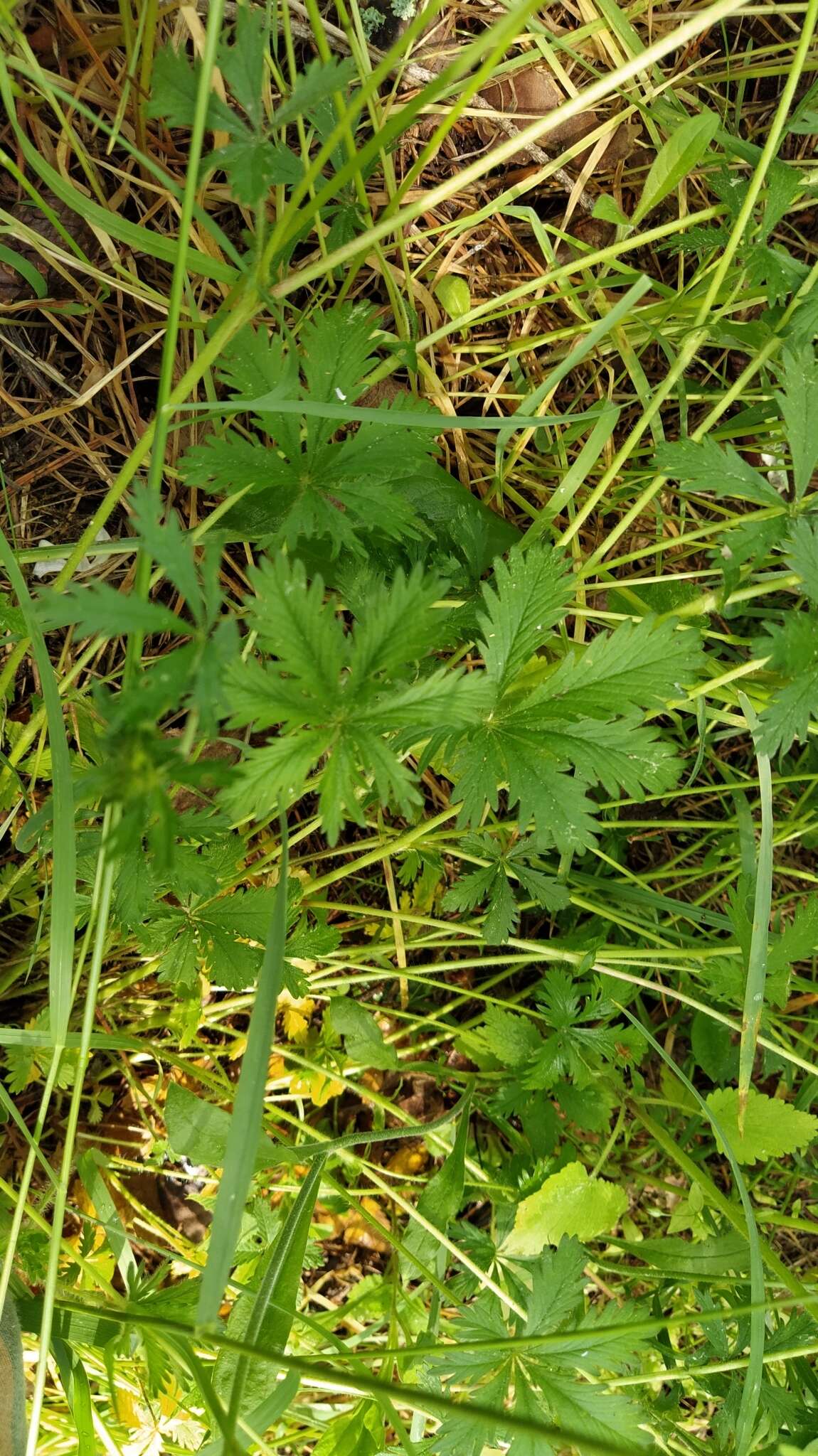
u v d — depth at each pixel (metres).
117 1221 0.46
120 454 0.48
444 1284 0.46
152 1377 0.44
